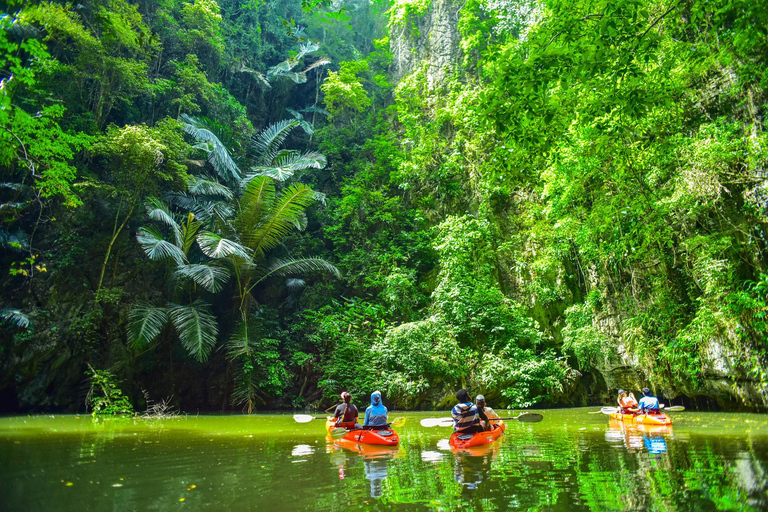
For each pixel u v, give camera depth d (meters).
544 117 6.17
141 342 13.50
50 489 4.03
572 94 7.11
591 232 11.37
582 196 11.75
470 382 14.03
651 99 6.38
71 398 14.62
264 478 4.42
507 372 13.69
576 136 10.32
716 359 10.09
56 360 14.44
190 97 19.05
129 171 15.10
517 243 16.47
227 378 16.69
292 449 6.34
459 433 6.62
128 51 18.05
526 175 7.82
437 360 14.06
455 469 4.71
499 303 15.57
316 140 24.27
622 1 5.43
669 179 10.31
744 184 9.11
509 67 5.84
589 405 14.54
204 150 18.09
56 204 15.52
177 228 15.12
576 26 5.82
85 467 5.05
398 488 3.93
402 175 20.02
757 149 8.41
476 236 16.23
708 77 10.08
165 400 16.08
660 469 4.44
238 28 24.47
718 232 9.72
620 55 5.88
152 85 17.81
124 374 15.20
